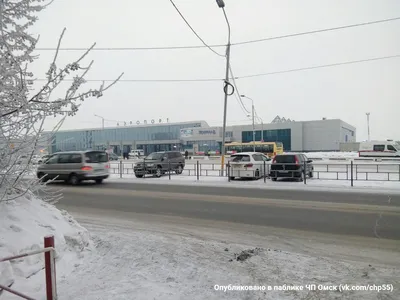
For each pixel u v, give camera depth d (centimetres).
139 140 8388
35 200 602
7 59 380
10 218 490
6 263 388
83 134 8569
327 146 6869
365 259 489
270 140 7194
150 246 520
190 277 398
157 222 766
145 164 1967
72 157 1616
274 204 980
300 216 809
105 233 635
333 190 1287
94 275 418
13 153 448
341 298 349
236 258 474
